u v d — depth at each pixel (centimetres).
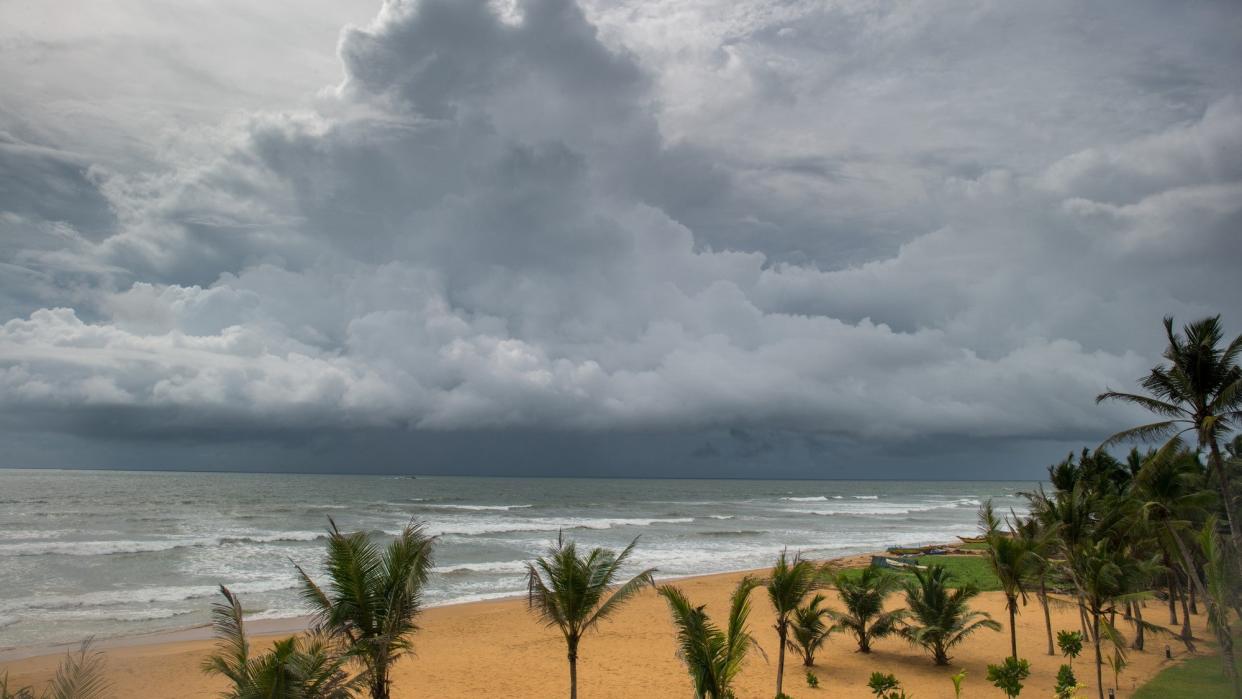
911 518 9288
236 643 1221
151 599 3197
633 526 7438
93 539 5341
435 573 4094
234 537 5488
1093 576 1853
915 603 2309
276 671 1095
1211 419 1834
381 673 1328
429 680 2145
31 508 8275
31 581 3575
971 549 5169
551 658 2398
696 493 17650
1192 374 1889
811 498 15838
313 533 5875
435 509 9462
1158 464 2067
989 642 2559
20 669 2142
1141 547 2588
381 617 1357
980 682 2073
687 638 1309
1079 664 2239
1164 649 2386
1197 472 2698
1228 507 1861
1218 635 1722
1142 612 3020
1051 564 2239
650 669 2275
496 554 4931
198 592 3362
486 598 3469
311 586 1444
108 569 3975
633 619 3038
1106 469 3325
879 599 2384
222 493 12138
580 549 5181
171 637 2573
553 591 1575
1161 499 2381
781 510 10862
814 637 2281
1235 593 1792
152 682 2055
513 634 2727
